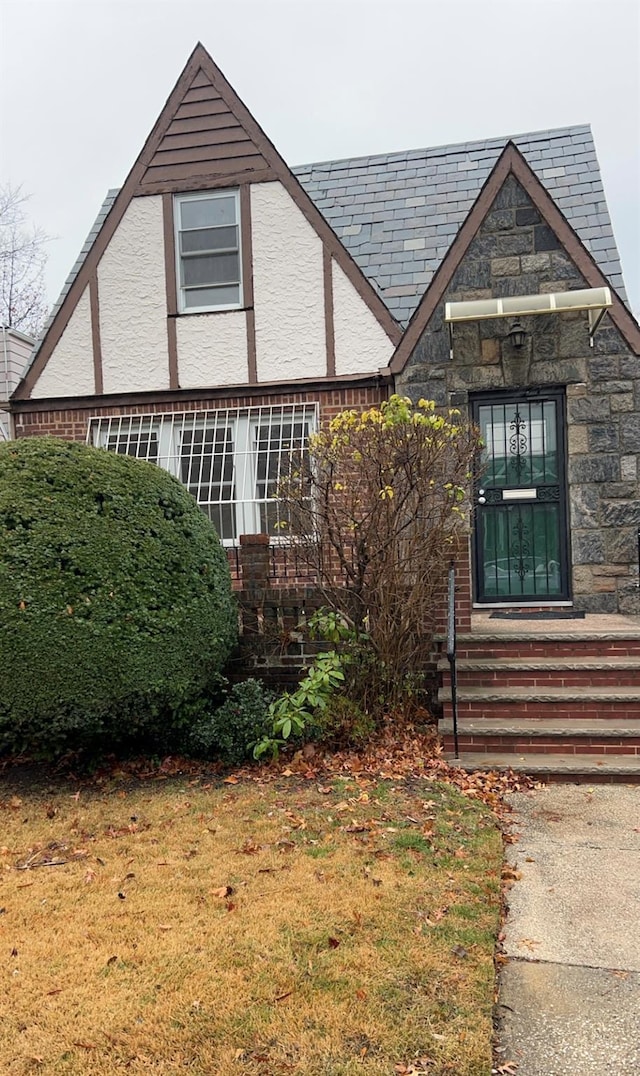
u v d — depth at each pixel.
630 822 4.66
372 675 6.19
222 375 8.71
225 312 8.70
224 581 6.12
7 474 5.27
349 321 8.43
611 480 7.59
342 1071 2.46
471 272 7.79
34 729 5.14
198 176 8.72
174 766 5.75
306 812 4.69
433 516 6.14
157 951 3.15
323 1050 2.55
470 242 7.77
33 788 5.46
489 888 3.70
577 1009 2.82
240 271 8.74
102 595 5.14
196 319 8.77
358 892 3.62
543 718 5.93
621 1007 2.83
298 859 4.01
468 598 6.58
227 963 3.05
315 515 6.25
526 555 7.95
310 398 8.49
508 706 5.97
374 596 6.19
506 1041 2.65
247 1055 2.53
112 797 5.18
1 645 4.94
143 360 8.87
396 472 5.95
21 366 11.81
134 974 2.99
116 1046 2.59
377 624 6.19
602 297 6.96
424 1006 2.77
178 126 8.78
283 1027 2.66
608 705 5.88
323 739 5.86
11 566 5.01
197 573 5.75
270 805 4.83
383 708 6.27
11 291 28.73
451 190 9.63
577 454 7.66
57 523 5.16
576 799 5.07
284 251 8.57
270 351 8.60
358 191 10.01
